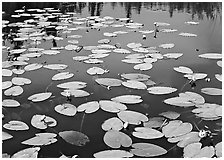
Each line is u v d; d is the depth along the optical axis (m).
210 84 2.12
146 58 2.59
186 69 2.35
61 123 1.66
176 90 1.98
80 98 1.94
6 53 2.82
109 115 1.74
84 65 2.52
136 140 1.50
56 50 2.91
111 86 2.10
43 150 1.43
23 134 1.57
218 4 5.83
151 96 1.96
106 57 2.71
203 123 1.64
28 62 2.58
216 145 1.43
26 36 3.35
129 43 3.10
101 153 1.38
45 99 1.91
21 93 1.99
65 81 2.20
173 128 1.58
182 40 3.25
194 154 1.37
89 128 1.61
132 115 1.70
